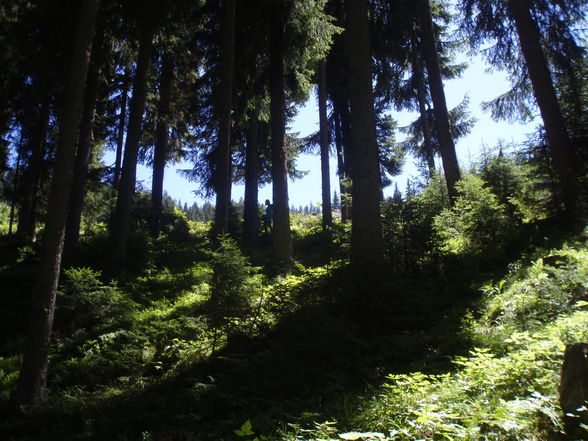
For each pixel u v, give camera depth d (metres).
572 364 3.05
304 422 4.11
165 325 9.16
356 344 6.20
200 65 18.92
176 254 16.31
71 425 5.46
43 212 19.28
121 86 19.64
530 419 3.04
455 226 10.97
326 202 19.78
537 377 3.75
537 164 11.59
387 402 4.02
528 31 12.10
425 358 5.53
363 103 9.57
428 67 14.14
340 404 4.41
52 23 11.41
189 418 4.89
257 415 4.69
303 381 5.47
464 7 14.16
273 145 14.04
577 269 6.30
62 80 13.95
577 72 11.86
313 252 16.22
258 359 6.34
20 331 9.16
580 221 9.73
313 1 13.61
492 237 10.12
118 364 7.57
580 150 11.34
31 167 17.72
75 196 14.47
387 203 10.35
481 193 10.54
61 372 7.41
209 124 18.03
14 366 7.70
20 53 13.77
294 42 14.20
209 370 6.62
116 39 14.45
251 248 16.41
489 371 4.03
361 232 8.84
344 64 19.64
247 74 15.52
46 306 6.66
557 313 5.50
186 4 13.37
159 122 19.84
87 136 14.83
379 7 17.55
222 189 13.45
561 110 12.09
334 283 8.32
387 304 7.44
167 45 15.90
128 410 5.47
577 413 2.83
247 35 15.04
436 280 8.97
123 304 9.98
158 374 7.24
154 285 12.70
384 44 18.34
